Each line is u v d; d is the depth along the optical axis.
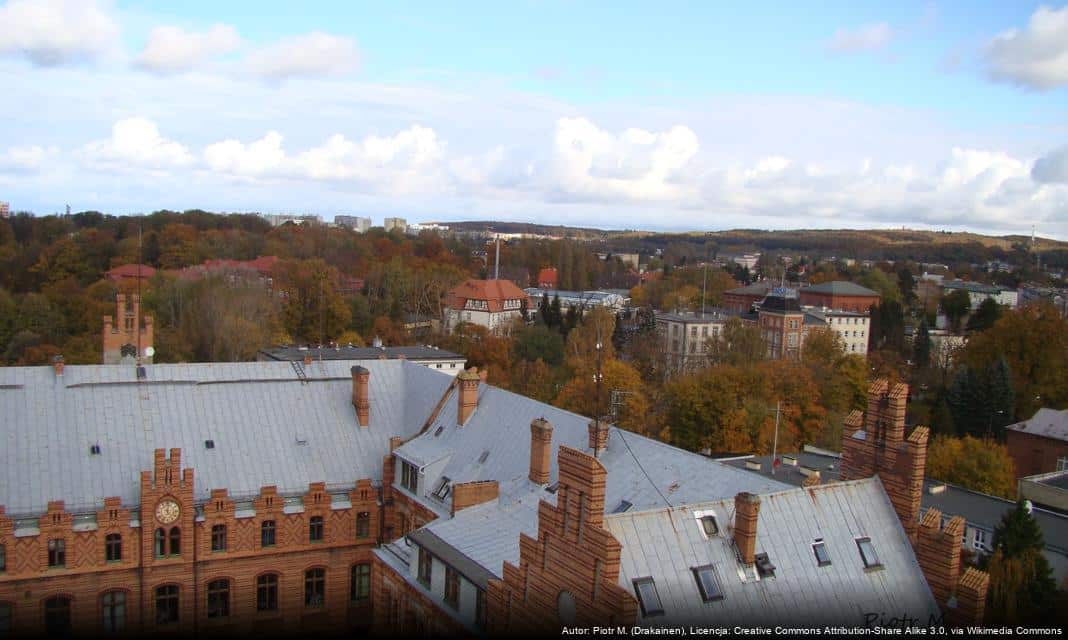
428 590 46.78
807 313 195.62
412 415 68.88
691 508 39.22
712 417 108.56
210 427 62.62
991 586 51.72
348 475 63.84
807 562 39.53
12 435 56.66
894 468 42.81
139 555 54.47
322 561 60.47
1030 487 80.12
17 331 137.62
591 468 33.47
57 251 179.38
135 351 79.31
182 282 148.12
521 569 37.53
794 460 85.31
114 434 59.41
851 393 131.25
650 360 147.50
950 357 161.50
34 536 51.59
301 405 66.94
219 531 57.03
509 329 174.50
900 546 41.75
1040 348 132.75
